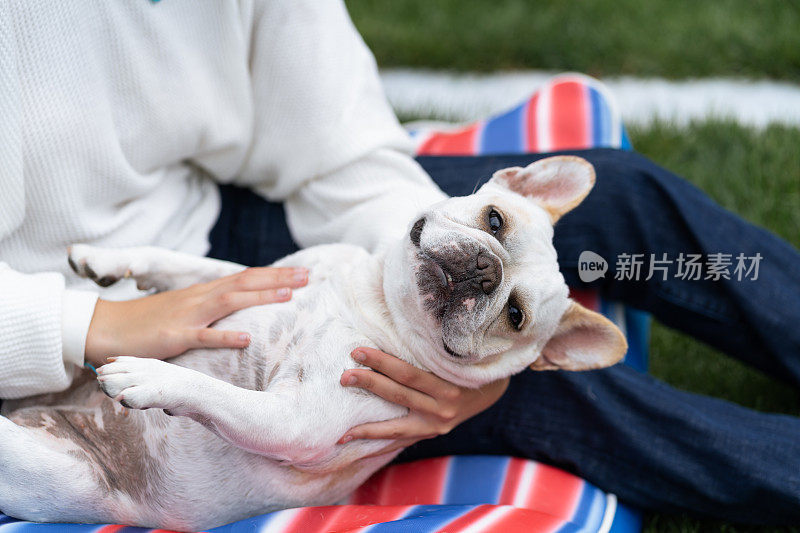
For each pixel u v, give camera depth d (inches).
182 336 75.4
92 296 76.7
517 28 187.3
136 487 78.0
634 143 154.8
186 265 83.5
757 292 96.7
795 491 87.5
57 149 77.7
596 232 97.6
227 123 91.7
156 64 82.7
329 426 74.3
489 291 73.9
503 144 125.2
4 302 72.5
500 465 92.2
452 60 183.8
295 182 96.7
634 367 104.7
